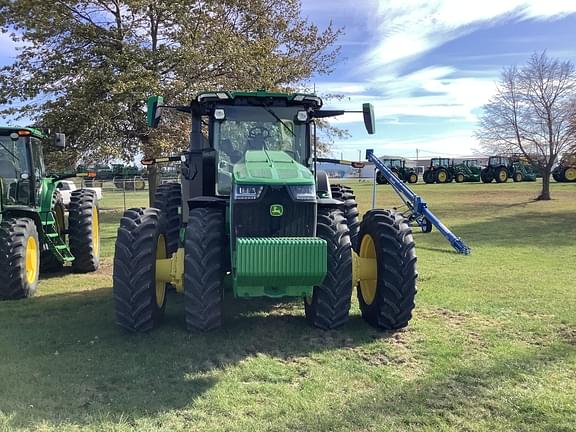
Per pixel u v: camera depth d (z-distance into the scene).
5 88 16.33
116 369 4.57
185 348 5.07
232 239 5.04
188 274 5.21
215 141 6.01
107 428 3.57
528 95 28.92
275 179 5.08
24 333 5.59
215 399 4.02
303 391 4.17
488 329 5.82
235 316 6.21
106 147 15.68
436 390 4.19
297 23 21.23
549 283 8.25
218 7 17.34
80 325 5.88
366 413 3.79
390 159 47.50
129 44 16.02
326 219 5.52
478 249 11.92
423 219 14.80
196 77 16.48
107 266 10.20
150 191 17.73
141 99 15.19
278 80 18.72
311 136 6.27
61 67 16.14
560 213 20.47
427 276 8.77
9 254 7.17
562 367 4.68
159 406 3.90
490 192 33.06
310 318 5.71
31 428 3.56
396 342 5.35
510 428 3.58
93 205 9.76
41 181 9.02
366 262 5.77
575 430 3.55
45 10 16.02
